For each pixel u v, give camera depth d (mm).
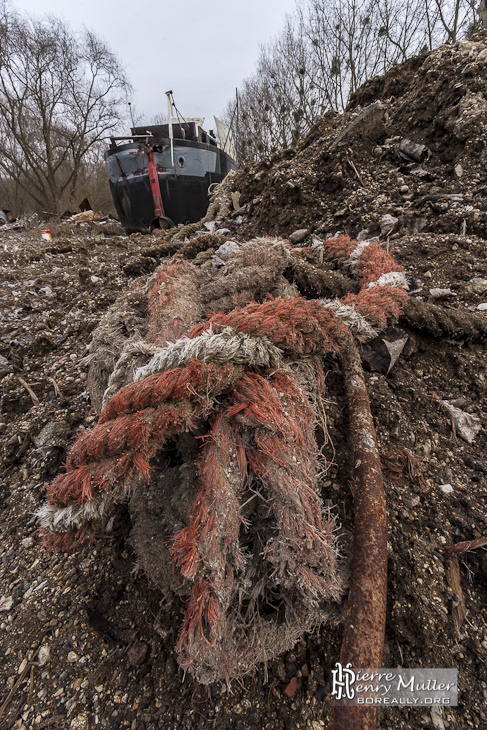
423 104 4273
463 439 1908
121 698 1437
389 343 2066
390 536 1532
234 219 5488
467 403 2033
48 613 1721
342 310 1938
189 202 9008
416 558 1469
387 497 1624
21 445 2619
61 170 26219
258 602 1299
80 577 1805
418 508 1621
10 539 2123
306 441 1304
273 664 1407
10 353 3455
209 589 1093
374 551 1213
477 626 1386
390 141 4410
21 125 22578
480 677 1292
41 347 3469
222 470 1200
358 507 1338
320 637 1422
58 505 1189
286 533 1143
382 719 1263
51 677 1535
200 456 1368
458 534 1554
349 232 3871
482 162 3627
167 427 1191
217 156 9281
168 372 1217
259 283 2109
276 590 1311
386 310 2039
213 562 1086
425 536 1548
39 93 21750
